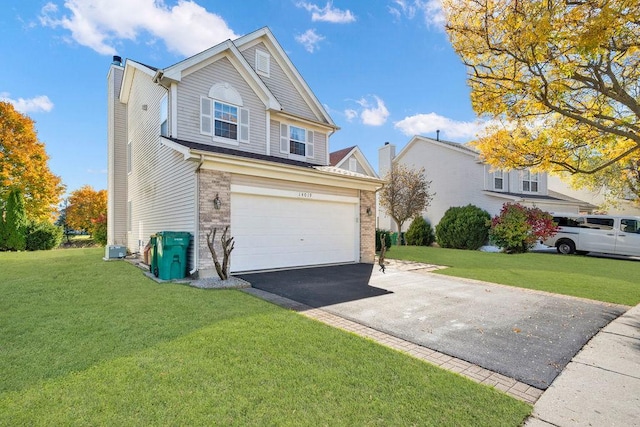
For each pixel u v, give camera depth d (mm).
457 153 21750
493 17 5719
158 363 3420
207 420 2512
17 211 19078
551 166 7535
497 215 18688
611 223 15461
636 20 4703
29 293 6383
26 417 2492
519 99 6379
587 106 7156
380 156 26938
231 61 11203
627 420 2688
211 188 8617
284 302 6199
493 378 3400
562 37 5066
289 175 10156
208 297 6285
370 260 12727
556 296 7094
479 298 6816
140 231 13078
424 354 3963
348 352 3836
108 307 5465
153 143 11719
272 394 2893
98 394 2828
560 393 3117
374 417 2605
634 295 7238
